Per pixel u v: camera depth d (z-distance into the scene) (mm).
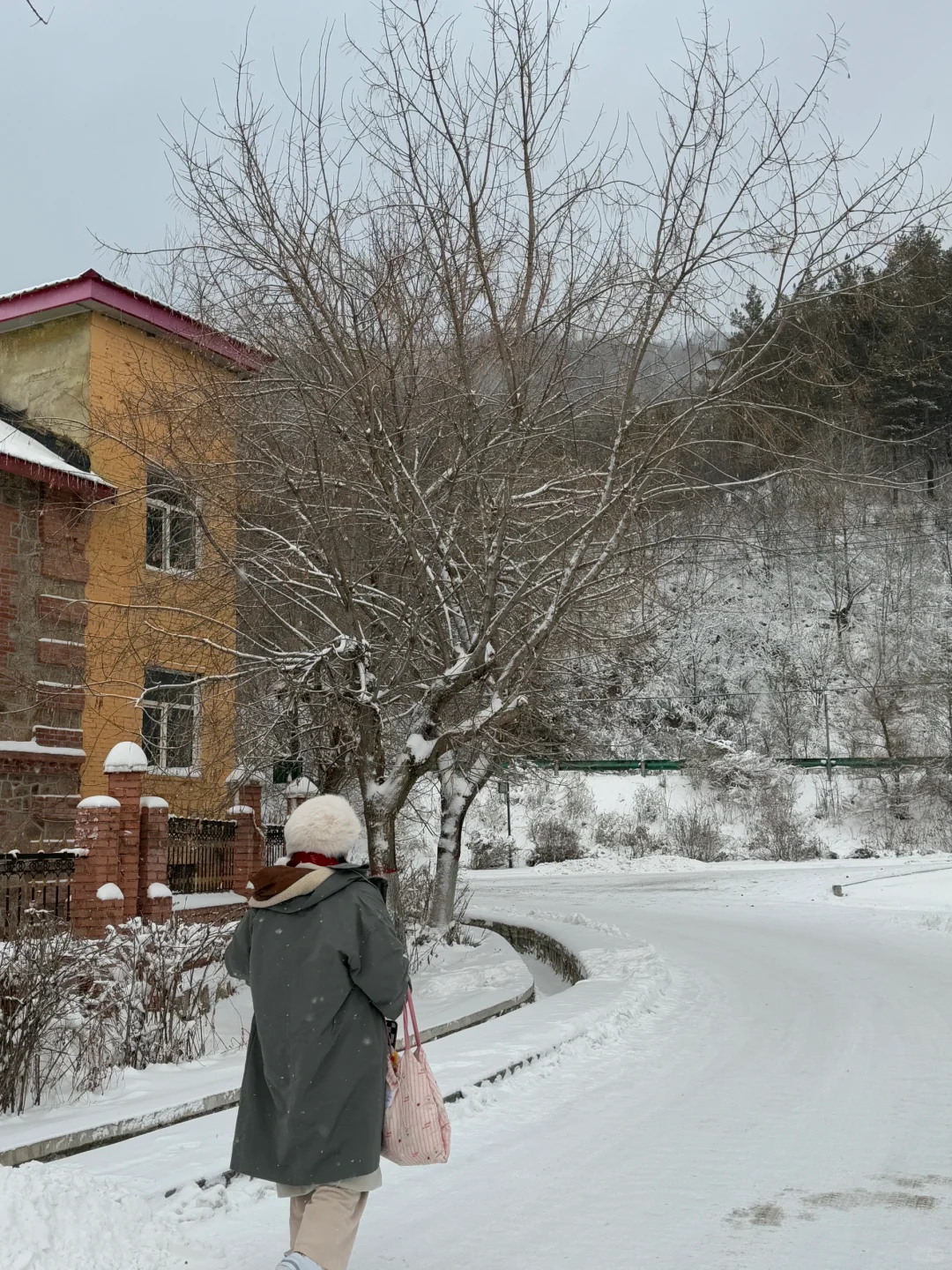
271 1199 5367
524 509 12695
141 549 18891
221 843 17156
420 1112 3842
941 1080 8117
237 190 11289
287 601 13688
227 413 12273
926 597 60281
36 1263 3934
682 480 12234
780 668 65062
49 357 19203
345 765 14945
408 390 11414
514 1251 4551
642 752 61469
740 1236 4730
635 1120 6957
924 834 54906
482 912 28031
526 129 10867
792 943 19938
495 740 15289
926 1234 4727
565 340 11469
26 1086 8703
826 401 11766
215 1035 11320
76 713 18203
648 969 14836
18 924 11922
